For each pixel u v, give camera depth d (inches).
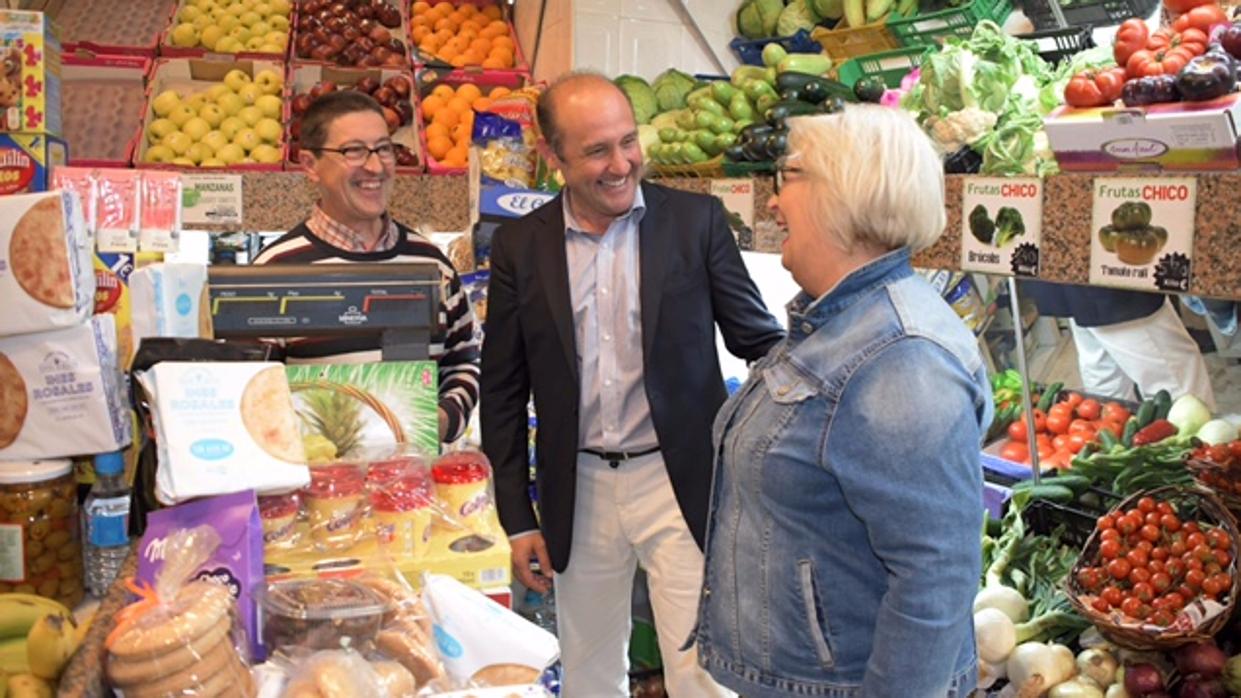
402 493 57.6
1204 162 66.3
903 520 54.1
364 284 65.7
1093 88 73.0
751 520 62.3
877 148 57.1
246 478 52.3
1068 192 73.5
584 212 91.2
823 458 57.0
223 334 64.1
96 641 44.9
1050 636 89.3
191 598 45.6
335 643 48.7
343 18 176.6
